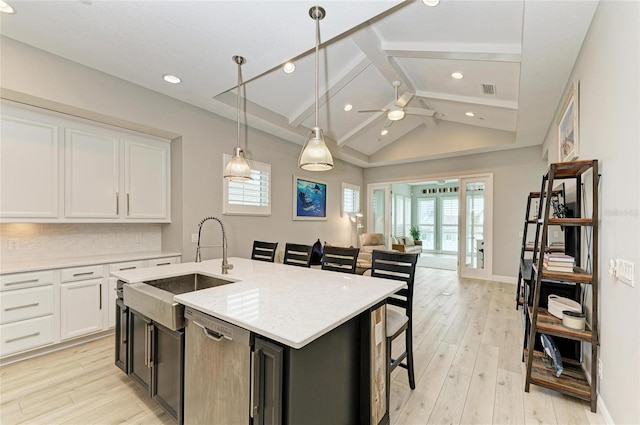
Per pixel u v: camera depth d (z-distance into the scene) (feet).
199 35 7.86
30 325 8.58
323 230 21.07
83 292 9.63
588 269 7.66
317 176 20.39
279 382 4.02
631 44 5.07
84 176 10.29
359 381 5.58
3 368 8.14
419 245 34.99
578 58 8.60
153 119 11.23
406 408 6.62
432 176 22.88
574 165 6.79
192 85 10.79
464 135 19.71
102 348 9.41
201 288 8.55
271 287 6.63
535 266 8.12
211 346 4.97
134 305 6.54
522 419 6.26
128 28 7.57
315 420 4.50
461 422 6.17
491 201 20.06
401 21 9.52
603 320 6.42
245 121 14.51
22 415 6.30
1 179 8.64
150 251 12.80
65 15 7.06
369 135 20.65
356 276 7.88
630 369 5.09
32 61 8.39
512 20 8.68
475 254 20.89
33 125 9.21
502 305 14.28
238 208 14.52
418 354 9.21
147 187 12.02
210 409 4.96
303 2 6.61
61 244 10.67
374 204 26.02
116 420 6.19
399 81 13.43
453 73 12.57
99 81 9.76
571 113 9.51
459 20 9.05
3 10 6.84
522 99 11.71
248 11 6.92
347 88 14.07
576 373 7.40
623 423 5.34
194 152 12.67
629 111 5.16
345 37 10.21
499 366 8.43
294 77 12.25
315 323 4.43
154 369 6.17
